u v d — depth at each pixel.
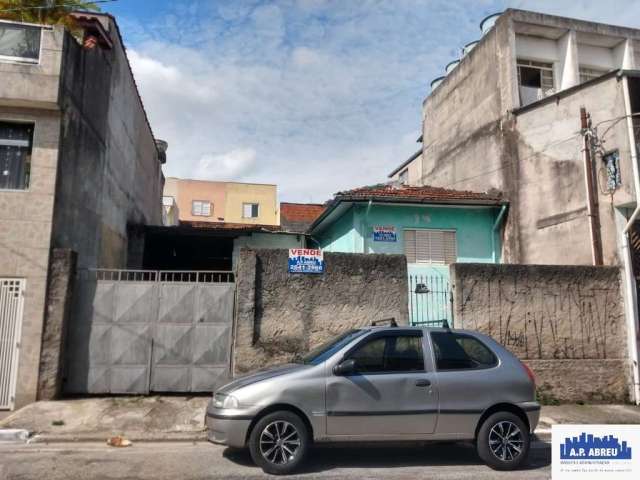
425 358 6.65
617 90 12.13
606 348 11.05
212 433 6.31
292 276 10.35
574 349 10.93
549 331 10.91
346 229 15.28
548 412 10.01
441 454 7.22
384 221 14.66
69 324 9.66
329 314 10.33
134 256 15.44
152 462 6.67
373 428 6.32
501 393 6.61
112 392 9.66
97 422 8.44
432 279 12.18
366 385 6.37
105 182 12.66
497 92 16.22
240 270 10.16
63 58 9.83
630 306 11.20
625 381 10.99
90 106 11.41
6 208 9.44
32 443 7.63
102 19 12.73
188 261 18.31
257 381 6.34
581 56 17.06
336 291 10.43
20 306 9.27
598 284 11.27
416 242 14.75
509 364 6.83
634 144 11.55
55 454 7.06
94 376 9.64
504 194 15.34
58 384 9.28
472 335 7.00
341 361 6.48
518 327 10.80
